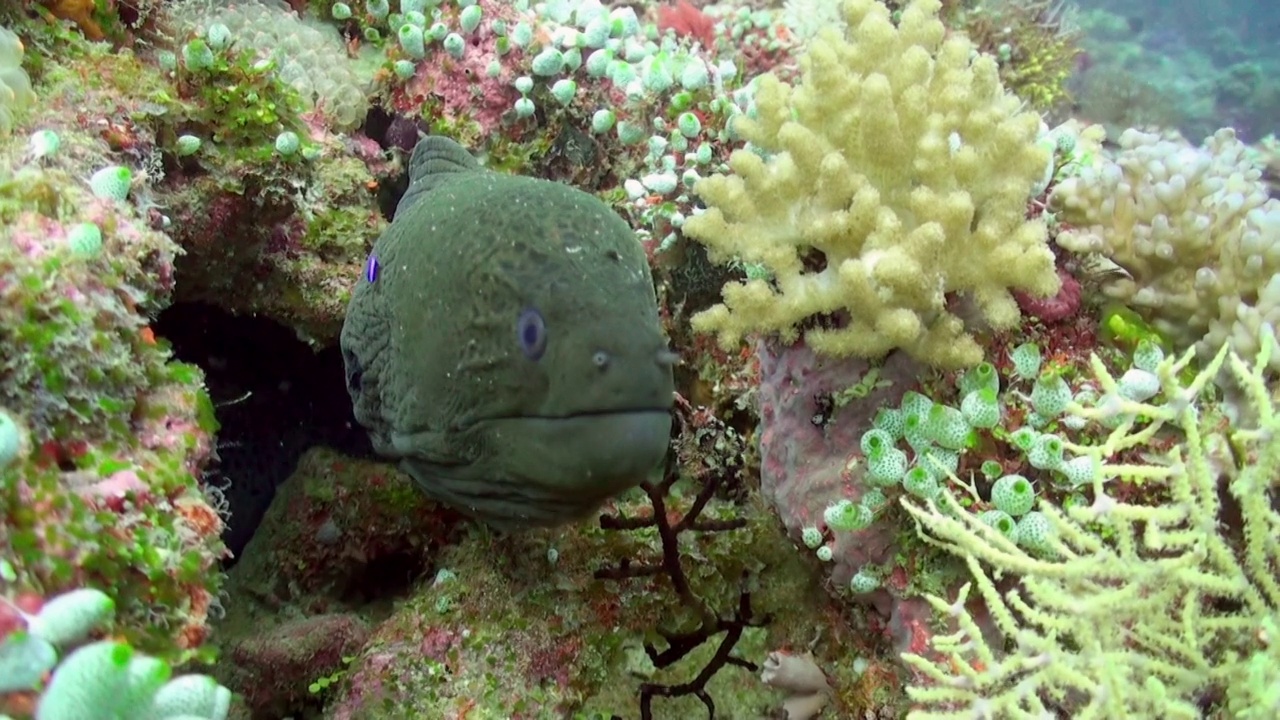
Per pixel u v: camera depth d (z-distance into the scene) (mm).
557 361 548
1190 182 675
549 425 560
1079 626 533
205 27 866
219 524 530
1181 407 549
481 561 711
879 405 645
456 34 926
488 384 570
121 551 473
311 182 836
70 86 711
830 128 652
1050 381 608
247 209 802
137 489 495
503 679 665
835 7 1312
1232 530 576
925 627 621
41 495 464
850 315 653
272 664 742
